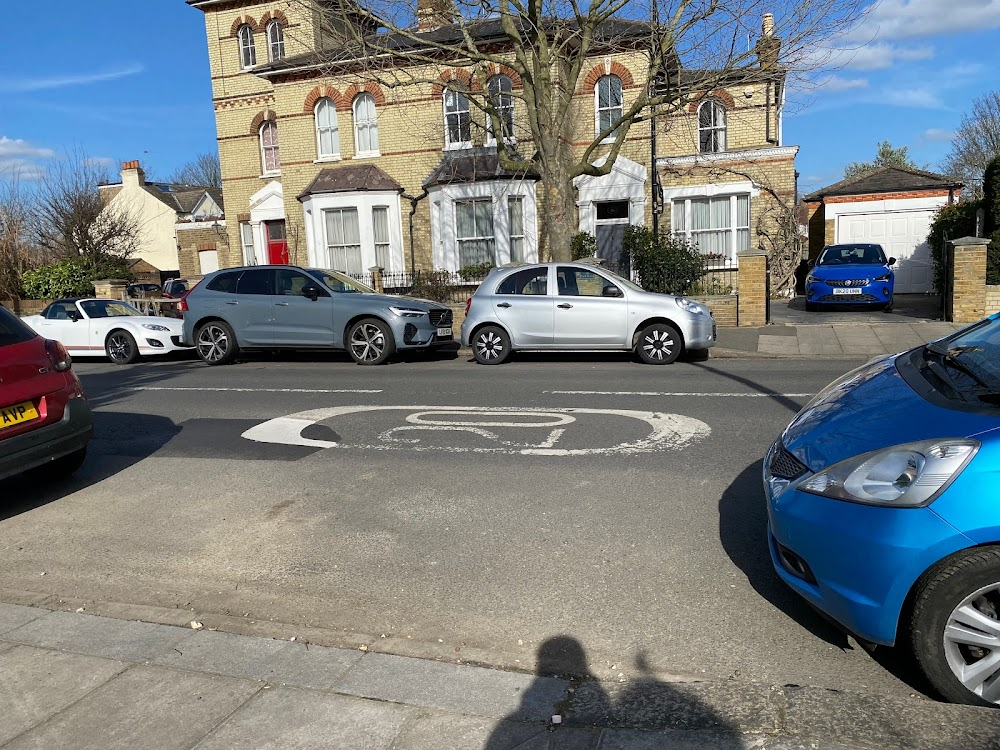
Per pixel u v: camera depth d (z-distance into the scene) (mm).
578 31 13734
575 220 20219
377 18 13438
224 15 23141
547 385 9602
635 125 19734
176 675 3223
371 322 12516
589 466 5867
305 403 8914
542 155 13867
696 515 4789
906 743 2547
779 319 15789
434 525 4812
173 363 14453
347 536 4707
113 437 7605
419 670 3209
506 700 2963
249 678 3180
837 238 21656
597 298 11664
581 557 4250
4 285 24125
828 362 11289
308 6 14094
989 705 2736
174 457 6723
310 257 21156
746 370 10516
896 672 3104
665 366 11219
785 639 3371
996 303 13734
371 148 21469
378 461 6254
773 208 20125
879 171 22062
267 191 23109
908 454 2865
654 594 3807
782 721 2705
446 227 19531
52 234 29453
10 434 5293
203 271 32344
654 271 16297
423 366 12312
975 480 2682
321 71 18953
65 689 3143
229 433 7527
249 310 13172
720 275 20297
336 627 3623
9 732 2865
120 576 4309
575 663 3230
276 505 5316
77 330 15023
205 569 4344
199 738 2783
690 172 20312
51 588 4195
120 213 34219
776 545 3375
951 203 20547
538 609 3707
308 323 12891
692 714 2797
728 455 6023
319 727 2824
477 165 19438
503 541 4516
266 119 23297
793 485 3211
